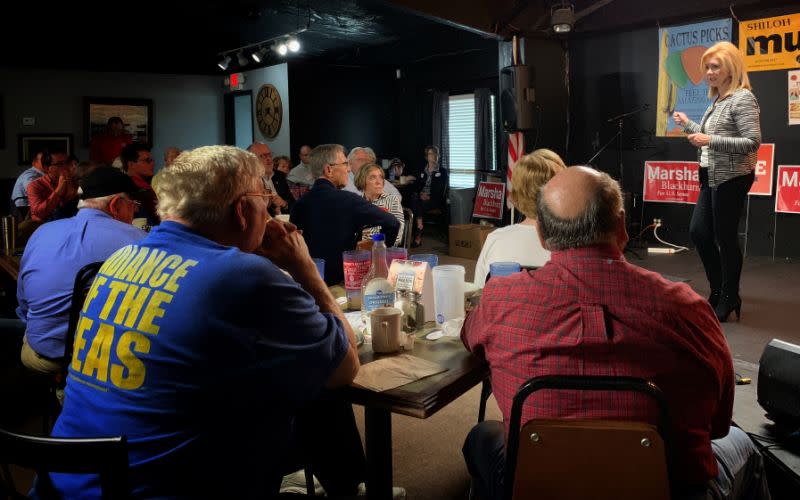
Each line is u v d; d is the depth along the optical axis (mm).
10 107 9242
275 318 1176
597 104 7695
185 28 8406
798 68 6102
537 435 1167
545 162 2105
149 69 10070
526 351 1264
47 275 2170
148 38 8883
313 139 9883
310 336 1240
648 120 7293
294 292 1226
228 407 1134
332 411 1952
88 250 2154
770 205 6461
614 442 1135
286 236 1485
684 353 1190
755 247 6609
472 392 3203
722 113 4008
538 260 2066
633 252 7008
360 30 8680
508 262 1939
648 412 1196
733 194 4035
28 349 2318
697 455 1249
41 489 1150
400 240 4121
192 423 1112
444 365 1565
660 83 7117
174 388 1100
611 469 1146
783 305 4637
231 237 1305
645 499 1139
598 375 1192
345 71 10109
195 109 10805
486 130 9094
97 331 1173
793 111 6191
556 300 1243
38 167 6039
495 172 9094
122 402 1117
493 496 1502
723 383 1284
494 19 6805
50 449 1020
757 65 6367
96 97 9852
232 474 1169
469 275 6211
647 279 1229
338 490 2010
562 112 7859
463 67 9344
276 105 9836
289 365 1192
